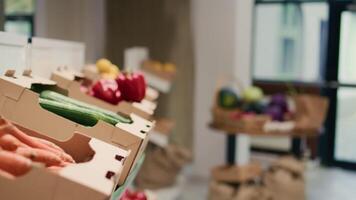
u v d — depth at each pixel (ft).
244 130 10.12
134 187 11.44
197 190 12.98
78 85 4.30
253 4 15.07
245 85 13.98
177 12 13.26
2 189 1.92
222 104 10.82
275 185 10.50
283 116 10.84
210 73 14.19
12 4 13.98
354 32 15.78
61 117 3.08
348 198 12.53
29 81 3.27
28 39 4.11
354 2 15.51
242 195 10.14
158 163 11.85
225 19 13.94
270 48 16.58
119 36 13.02
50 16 10.65
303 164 11.27
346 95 16.16
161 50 13.29
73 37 11.13
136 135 3.18
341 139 16.46
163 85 10.61
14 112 3.02
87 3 11.54
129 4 13.10
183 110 13.53
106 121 3.28
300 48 16.42
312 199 12.34
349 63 15.98
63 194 1.93
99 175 2.09
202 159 14.49
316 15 16.08
